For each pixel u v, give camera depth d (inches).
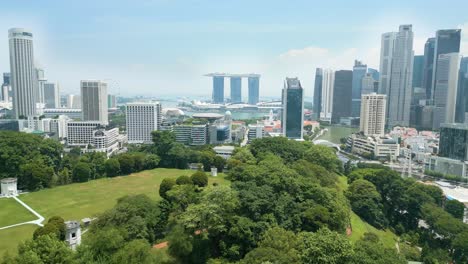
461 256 4434.1
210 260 2970.0
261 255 2581.2
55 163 7170.3
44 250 2449.6
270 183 3833.7
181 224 3326.8
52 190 5861.2
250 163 5900.6
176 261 3056.1
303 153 6904.5
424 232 5285.4
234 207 3262.8
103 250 2679.6
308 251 2583.7
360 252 2719.0
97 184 6254.9
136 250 2682.1
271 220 3262.8
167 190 4566.9
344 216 3779.5
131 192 5693.9
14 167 6195.9
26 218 4448.8
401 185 5954.7
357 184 5669.3
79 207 4911.4
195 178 5019.7
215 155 7583.7
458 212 5871.1
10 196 5482.3
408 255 4377.5
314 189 3892.7
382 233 5083.7
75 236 3440.0
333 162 7003.0
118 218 3432.6
